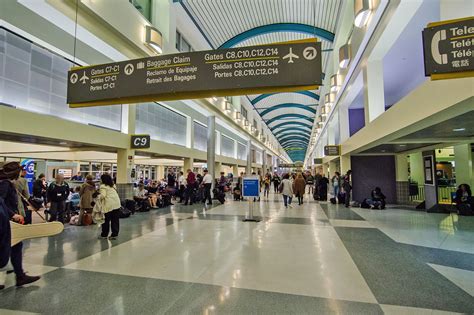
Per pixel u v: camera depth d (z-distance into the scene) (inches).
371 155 460.4
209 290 117.5
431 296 109.8
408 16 217.8
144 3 359.6
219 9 448.8
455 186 440.8
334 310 99.5
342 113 483.8
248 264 150.5
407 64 339.3
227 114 687.1
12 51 221.0
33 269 143.2
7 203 125.8
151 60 166.6
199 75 157.8
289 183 418.0
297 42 148.9
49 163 516.1
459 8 132.4
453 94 134.1
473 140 279.1
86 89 178.2
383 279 128.0
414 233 225.1
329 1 415.8
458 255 164.4
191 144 588.7
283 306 102.9
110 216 214.2
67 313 98.8
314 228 247.6
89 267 146.2
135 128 405.1
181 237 213.5
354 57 337.1
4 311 100.2
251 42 561.9
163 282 126.3
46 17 219.5
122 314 97.8
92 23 244.7
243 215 327.0
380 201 381.7
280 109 1167.0
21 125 212.7
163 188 472.4
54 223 134.1
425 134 256.4
